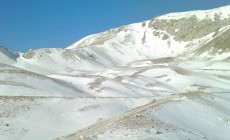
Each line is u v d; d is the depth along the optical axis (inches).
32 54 5935.0
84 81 3134.8
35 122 1403.8
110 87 2812.5
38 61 5821.9
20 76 2487.7
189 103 1977.1
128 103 1929.1
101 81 3011.8
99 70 6441.9
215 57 6314.0
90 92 2753.4
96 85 2915.8
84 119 1545.3
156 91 3016.7
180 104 1903.3
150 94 2839.6
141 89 2965.1
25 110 1471.5
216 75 4259.4
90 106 1697.8
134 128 1243.2
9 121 1342.3
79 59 6589.6
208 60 5935.0
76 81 3147.1
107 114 1637.6
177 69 4308.6
